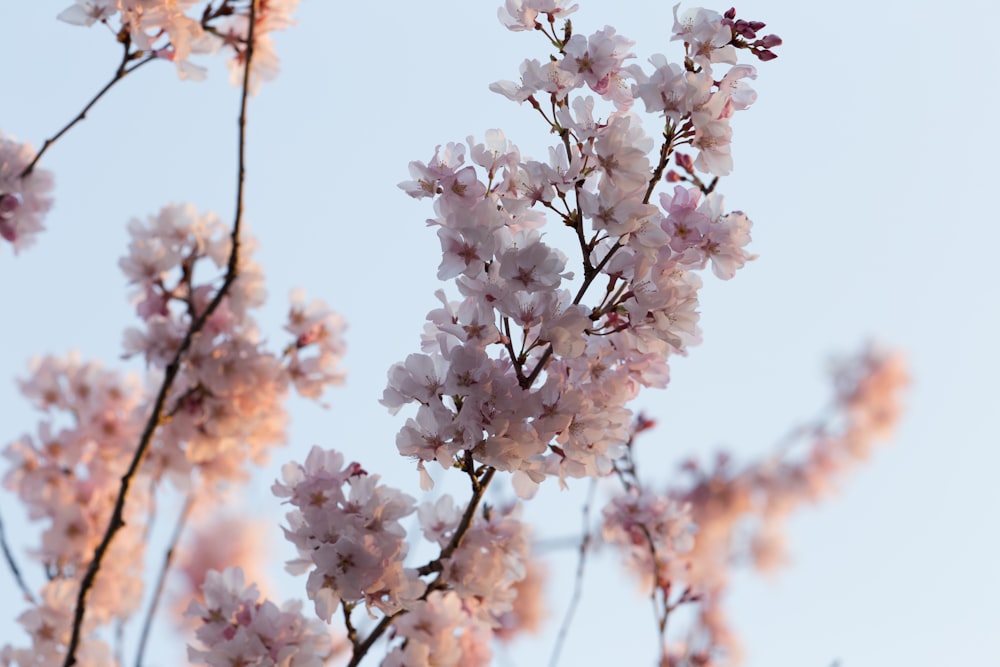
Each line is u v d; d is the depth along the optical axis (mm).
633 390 1646
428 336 1621
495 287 1596
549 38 1632
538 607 2588
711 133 1603
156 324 1945
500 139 1619
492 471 1622
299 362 1983
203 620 1691
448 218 1599
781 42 1617
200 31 1826
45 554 1983
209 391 1957
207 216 1974
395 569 1619
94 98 1827
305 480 1646
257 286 1961
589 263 1604
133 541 2000
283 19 1916
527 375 1614
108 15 1814
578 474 1626
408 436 1598
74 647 1751
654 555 1925
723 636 2645
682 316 1615
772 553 3832
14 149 1934
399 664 1694
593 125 1608
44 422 2025
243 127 1731
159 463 1978
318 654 1677
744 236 1623
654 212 1592
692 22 1614
